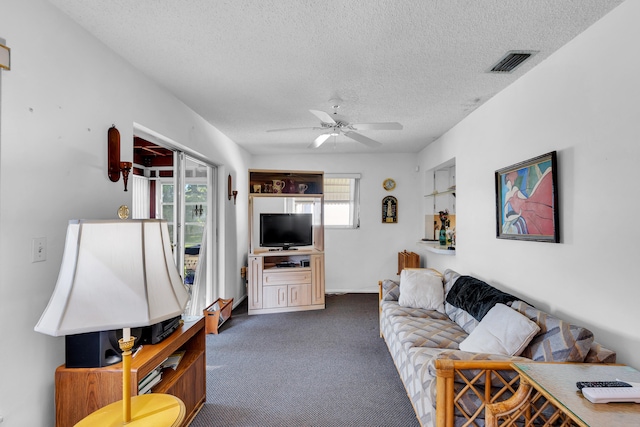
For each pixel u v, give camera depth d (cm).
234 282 477
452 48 211
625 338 165
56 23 167
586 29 188
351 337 357
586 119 189
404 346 240
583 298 192
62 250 170
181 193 337
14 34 144
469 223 351
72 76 177
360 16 178
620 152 167
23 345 149
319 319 420
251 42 204
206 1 165
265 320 416
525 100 249
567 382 133
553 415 153
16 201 146
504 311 212
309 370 281
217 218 431
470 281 295
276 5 169
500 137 286
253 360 300
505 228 274
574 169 198
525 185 245
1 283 140
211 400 236
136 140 402
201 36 197
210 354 313
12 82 144
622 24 165
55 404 159
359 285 579
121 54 218
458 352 178
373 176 578
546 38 198
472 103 315
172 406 145
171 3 166
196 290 381
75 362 156
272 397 239
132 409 141
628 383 126
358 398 238
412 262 507
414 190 575
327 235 578
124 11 172
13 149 145
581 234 193
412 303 327
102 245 122
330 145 508
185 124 318
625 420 107
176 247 337
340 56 223
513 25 185
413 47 210
